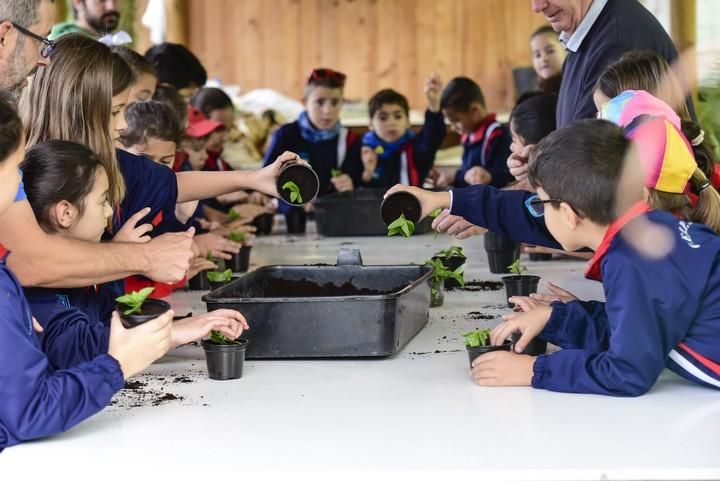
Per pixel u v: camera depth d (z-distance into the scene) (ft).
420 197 7.93
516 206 7.91
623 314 6.15
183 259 7.47
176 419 5.95
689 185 7.36
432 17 24.82
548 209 6.49
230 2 25.11
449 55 24.93
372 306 7.11
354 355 7.17
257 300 7.18
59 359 6.39
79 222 7.12
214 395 6.42
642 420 5.79
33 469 5.19
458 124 16.78
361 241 14.06
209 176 9.24
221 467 5.16
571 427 5.68
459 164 21.08
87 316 6.96
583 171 6.23
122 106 8.57
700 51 11.19
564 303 6.90
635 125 7.14
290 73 25.18
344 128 17.06
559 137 6.38
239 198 15.55
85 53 7.82
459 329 8.18
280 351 7.22
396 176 17.20
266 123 22.27
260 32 25.20
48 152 6.98
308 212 16.97
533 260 11.87
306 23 25.11
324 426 5.78
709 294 6.26
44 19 7.48
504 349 6.80
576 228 6.43
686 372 6.37
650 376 6.19
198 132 14.06
